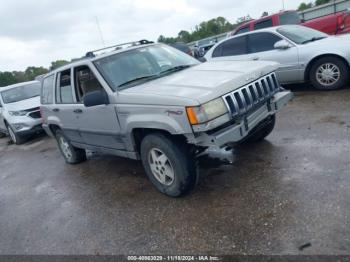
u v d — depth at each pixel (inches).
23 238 153.2
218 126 128.0
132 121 147.6
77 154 237.1
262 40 296.5
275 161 164.1
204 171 171.3
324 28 404.8
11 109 379.6
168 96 131.1
